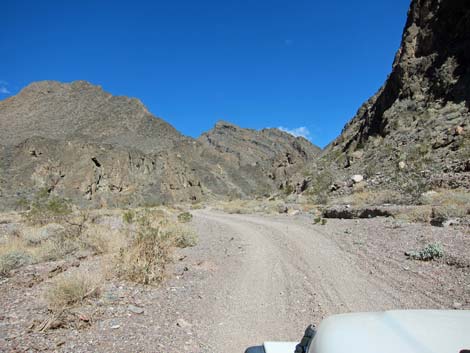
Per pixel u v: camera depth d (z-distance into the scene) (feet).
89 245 41.81
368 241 41.83
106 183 371.56
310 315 21.25
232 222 79.51
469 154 83.25
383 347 6.78
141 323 19.70
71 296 22.12
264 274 30.99
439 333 7.24
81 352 16.08
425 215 50.62
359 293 24.57
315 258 36.29
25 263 34.24
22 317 20.20
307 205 102.32
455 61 128.06
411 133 120.98
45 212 65.36
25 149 371.56
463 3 134.41
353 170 131.13
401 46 176.04
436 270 27.78
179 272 30.71
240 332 19.08
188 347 17.19
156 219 54.49
